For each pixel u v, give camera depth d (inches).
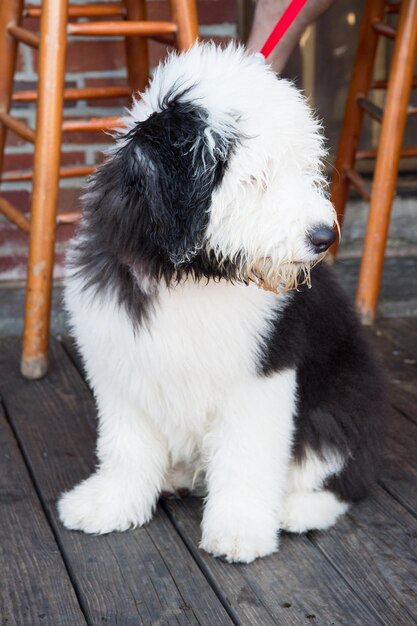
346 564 96.2
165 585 93.0
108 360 95.0
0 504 108.8
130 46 165.6
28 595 91.6
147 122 81.3
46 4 129.5
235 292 90.4
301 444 102.8
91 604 90.0
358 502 108.7
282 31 99.8
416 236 192.7
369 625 86.5
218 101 83.4
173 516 105.9
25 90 171.3
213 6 172.6
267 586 92.5
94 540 101.2
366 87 172.1
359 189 168.1
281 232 82.2
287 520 101.7
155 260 85.0
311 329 99.7
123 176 82.1
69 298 97.3
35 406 134.5
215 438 98.5
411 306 169.0
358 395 104.4
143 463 103.3
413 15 149.9
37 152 135.0
